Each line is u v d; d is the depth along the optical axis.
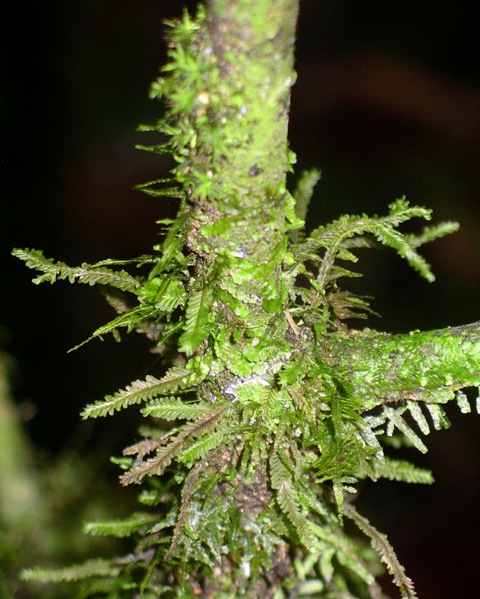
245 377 0.30
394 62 1.22
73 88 0.98
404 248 0.30
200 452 0.30
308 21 1.29
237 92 0.27
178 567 0.32
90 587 0.34
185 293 0.30
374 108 1.12
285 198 0.29
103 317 0.66
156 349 0.32
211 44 0.27
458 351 0.29
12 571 0.38
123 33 1.07
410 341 0.30
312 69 1.23
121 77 1.02
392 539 0.57
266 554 0.31
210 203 0.28
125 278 0.30
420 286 0.78
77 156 0.92
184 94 0.27
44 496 0.43
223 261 0.29
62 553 0.40
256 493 0.31
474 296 0.76
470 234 0.86
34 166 0.90
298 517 0.30
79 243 0.80
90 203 0.85
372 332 0.31
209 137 0.28
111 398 0.30
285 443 0.30
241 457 0.30
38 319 0.65
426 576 0.54
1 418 0.45
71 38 1.01
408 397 0.30
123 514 0.43
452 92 1.15
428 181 0.98
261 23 0.27
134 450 0.31
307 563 0.32
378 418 0.30
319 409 0.30
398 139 1.07
